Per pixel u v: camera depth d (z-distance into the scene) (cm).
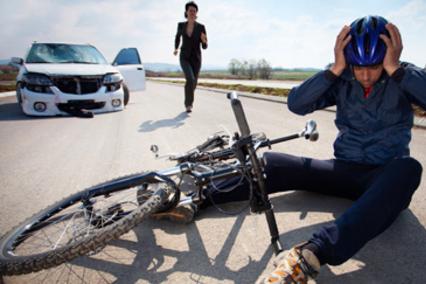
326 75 203
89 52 838
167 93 1464
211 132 514
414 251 181
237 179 223
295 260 135
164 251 190
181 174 206
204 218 229
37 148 438
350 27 191
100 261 182
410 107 206
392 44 174
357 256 178
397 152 205
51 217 192
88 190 195
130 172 332
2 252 161
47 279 167
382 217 148
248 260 179
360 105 211
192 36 691
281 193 268
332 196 257
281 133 493
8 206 257
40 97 683
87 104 725
